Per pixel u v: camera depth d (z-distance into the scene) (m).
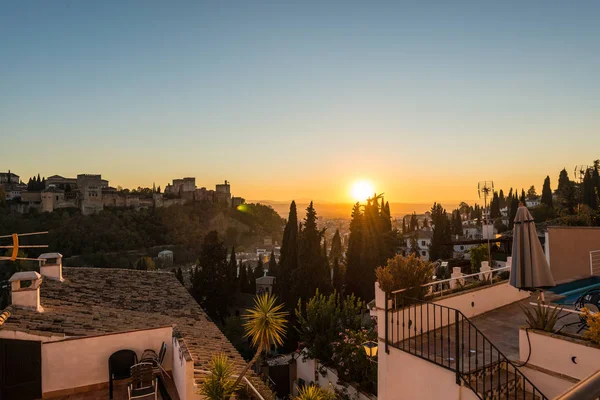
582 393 1.66
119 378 9.80
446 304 9.44
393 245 44.06
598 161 57.09
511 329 9.04
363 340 15.23
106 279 17.41
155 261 120.44
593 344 6.03
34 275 11.31
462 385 6.60
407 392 7.72
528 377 6.88
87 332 10.20
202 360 10.20
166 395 9.41
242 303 48.25
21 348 9.27
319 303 18.23
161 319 13.41
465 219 133.88
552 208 63.81
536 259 7.21
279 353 29.56
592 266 13.52
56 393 9.47
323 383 16.77
